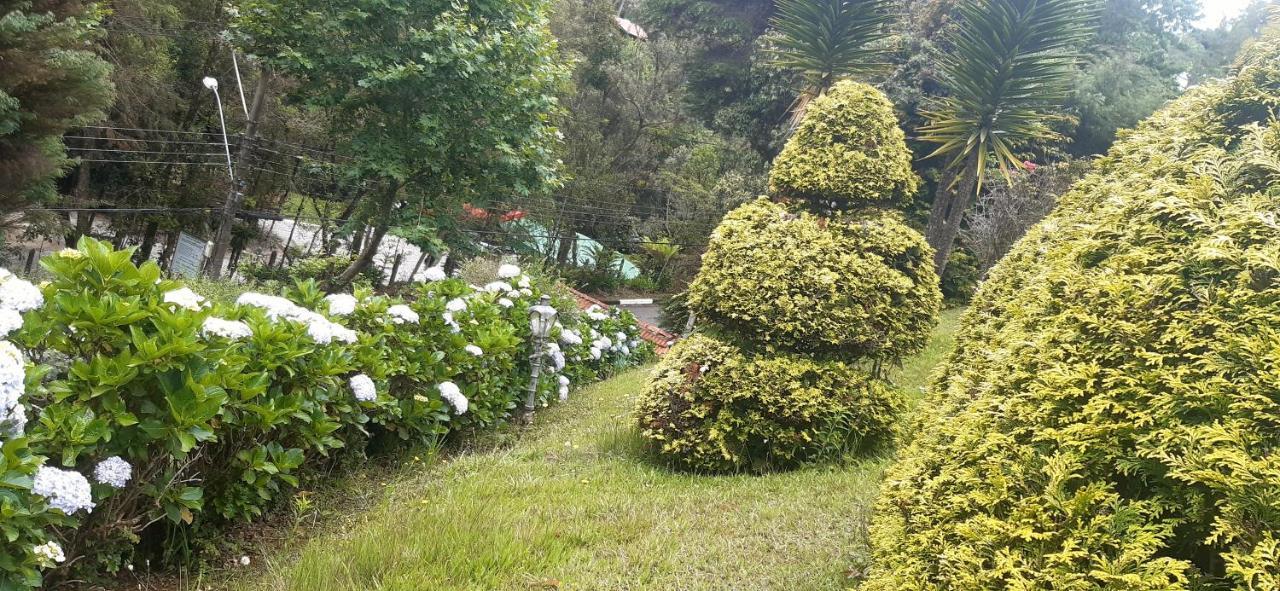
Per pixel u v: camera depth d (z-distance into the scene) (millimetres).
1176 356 2111
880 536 3088
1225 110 3410
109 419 3238
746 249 5973
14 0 9742
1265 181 2572
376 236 11719
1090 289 2572
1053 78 10445
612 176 25953
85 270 3590
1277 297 2055
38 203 12047
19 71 9406
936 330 13070
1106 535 1927
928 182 21172
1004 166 11070
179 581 3689
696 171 25656
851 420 5688
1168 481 1973
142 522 3730
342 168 10977
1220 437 1797
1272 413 1820
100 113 11016
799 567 3629
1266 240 2201
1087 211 4559
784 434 5504
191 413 3400
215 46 19016
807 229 5965
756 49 26469
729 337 6012
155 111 18828
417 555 3582
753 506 4648
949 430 2910
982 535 2203
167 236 21484
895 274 5879
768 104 25344
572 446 6215
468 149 10820
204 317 3877
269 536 4293
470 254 13227
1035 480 2252
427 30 10219
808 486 5070
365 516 4434
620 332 12711
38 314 3320
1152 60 24938
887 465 5445
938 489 2711
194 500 3605
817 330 5664
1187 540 1956
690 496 4852
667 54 27875
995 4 10328
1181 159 3318
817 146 6230
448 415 6195
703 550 3855
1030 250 5035
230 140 20312
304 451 4723
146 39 17797
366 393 4879
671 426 5688
